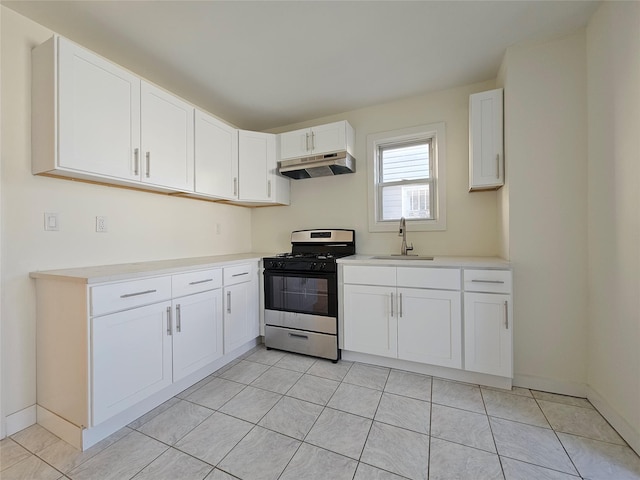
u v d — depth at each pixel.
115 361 1.53
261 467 1.32
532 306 1.95
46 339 1.59
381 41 1.92
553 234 1.90
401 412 1.72
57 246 1.75
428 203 2.77
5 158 1.54
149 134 1.97
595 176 1.74
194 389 2.01
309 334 2.53
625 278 1.47
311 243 2.99
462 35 1.87
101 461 1.36
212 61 2.11
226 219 3.14
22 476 1.28
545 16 1.71
